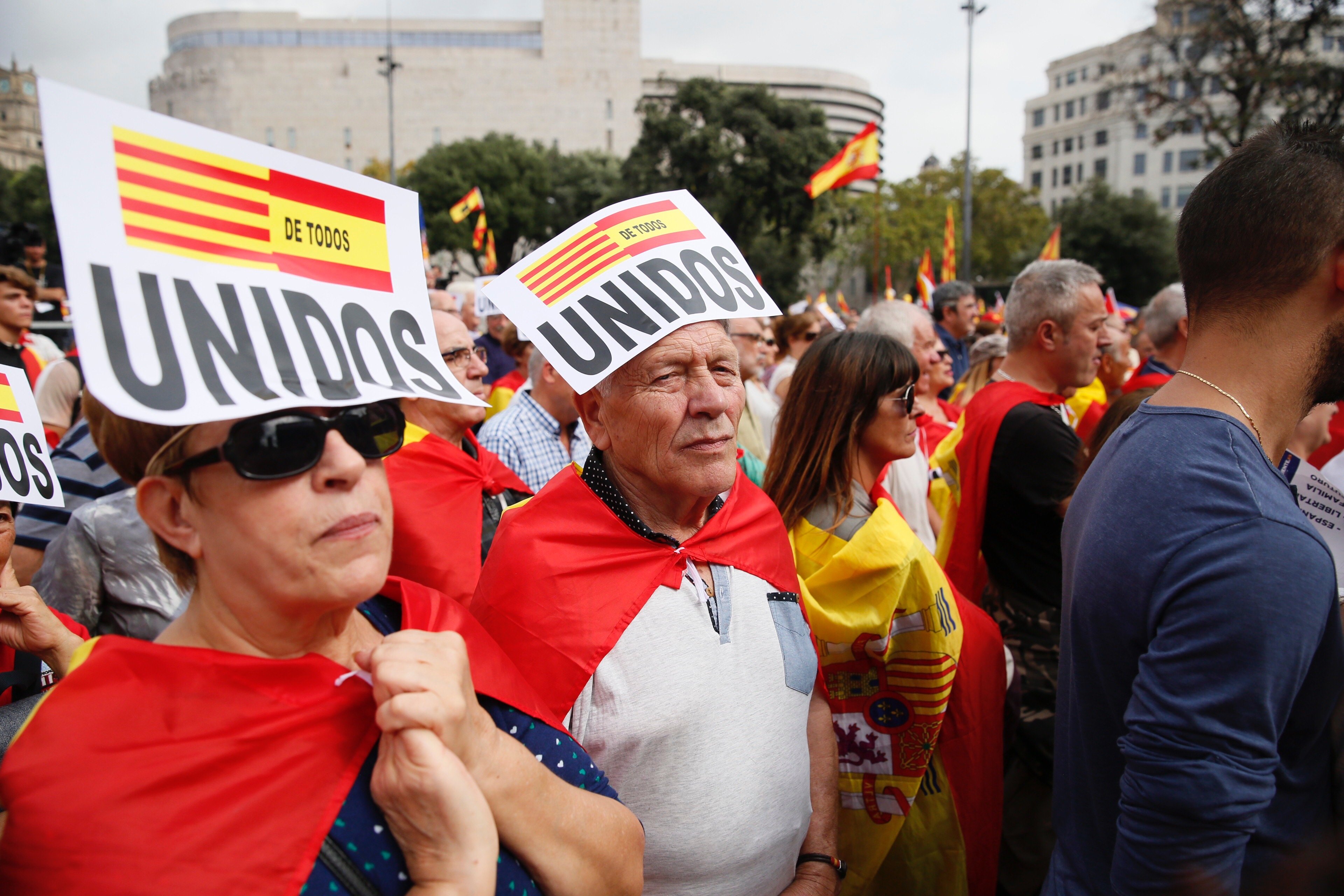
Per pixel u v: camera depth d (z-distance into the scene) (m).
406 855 0.95
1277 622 1.15
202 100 80.69
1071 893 1.48
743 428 4.63
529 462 3.42
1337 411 2.92
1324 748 1.30
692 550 1.61
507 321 5.25
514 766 1.06
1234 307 1.31
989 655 2.26
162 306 0.87
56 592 2.27
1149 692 1.22
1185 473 1.25
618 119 82.94
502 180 49.75
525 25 84.25
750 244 38.16
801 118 36.88
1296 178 1.24
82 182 0.83
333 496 0.95
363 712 1.00
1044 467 2.63
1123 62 23.23
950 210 14.76
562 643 1.48
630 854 1.21
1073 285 2.93
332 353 1.00
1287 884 1.23
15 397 1.72
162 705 0.92
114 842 0.86
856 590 2.01
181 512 0.97
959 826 2.17
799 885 1.65
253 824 0.90
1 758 1.51
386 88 81.06
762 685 1.59
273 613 0.98
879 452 2.16
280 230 1.00
